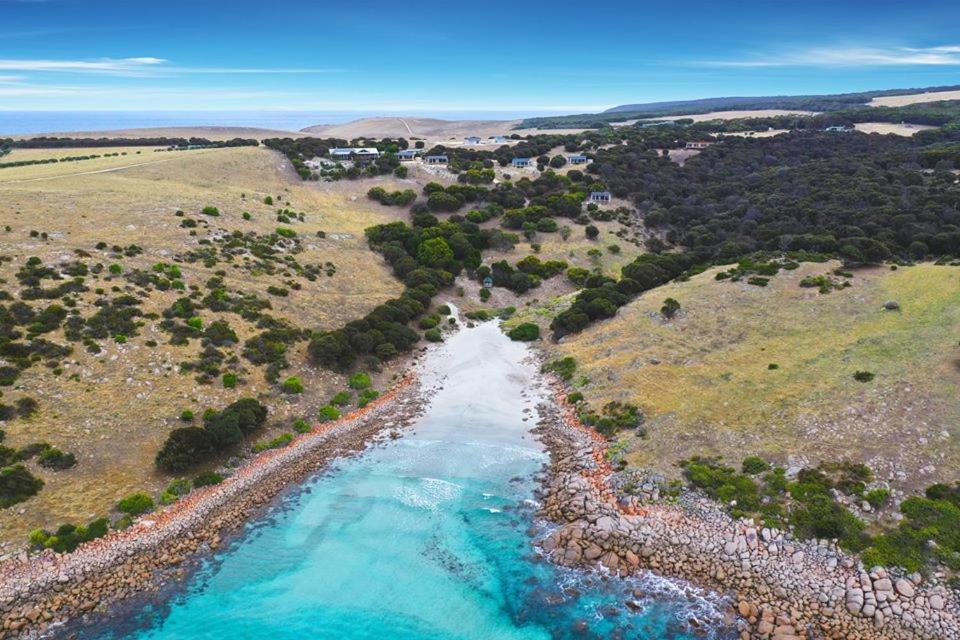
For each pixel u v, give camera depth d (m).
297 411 55.19
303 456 49.75
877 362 50.06
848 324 57.06
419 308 78.75
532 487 45.94
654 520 39.94
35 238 65.31
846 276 66.06
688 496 41.56
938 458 40.06
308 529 41.44
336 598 35.53
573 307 75.25
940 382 45.88
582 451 49.25
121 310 56.91
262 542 40.12
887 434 42.72
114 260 65.81
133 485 42.50
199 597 35.41
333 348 61.56
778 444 44.50
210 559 38.44
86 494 40.72
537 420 55.97
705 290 70.44
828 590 33.66
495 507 43.69
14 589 34.12
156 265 67.31
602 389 57.69
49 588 34.72
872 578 33.78
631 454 47.06
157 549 38.50
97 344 51.69
